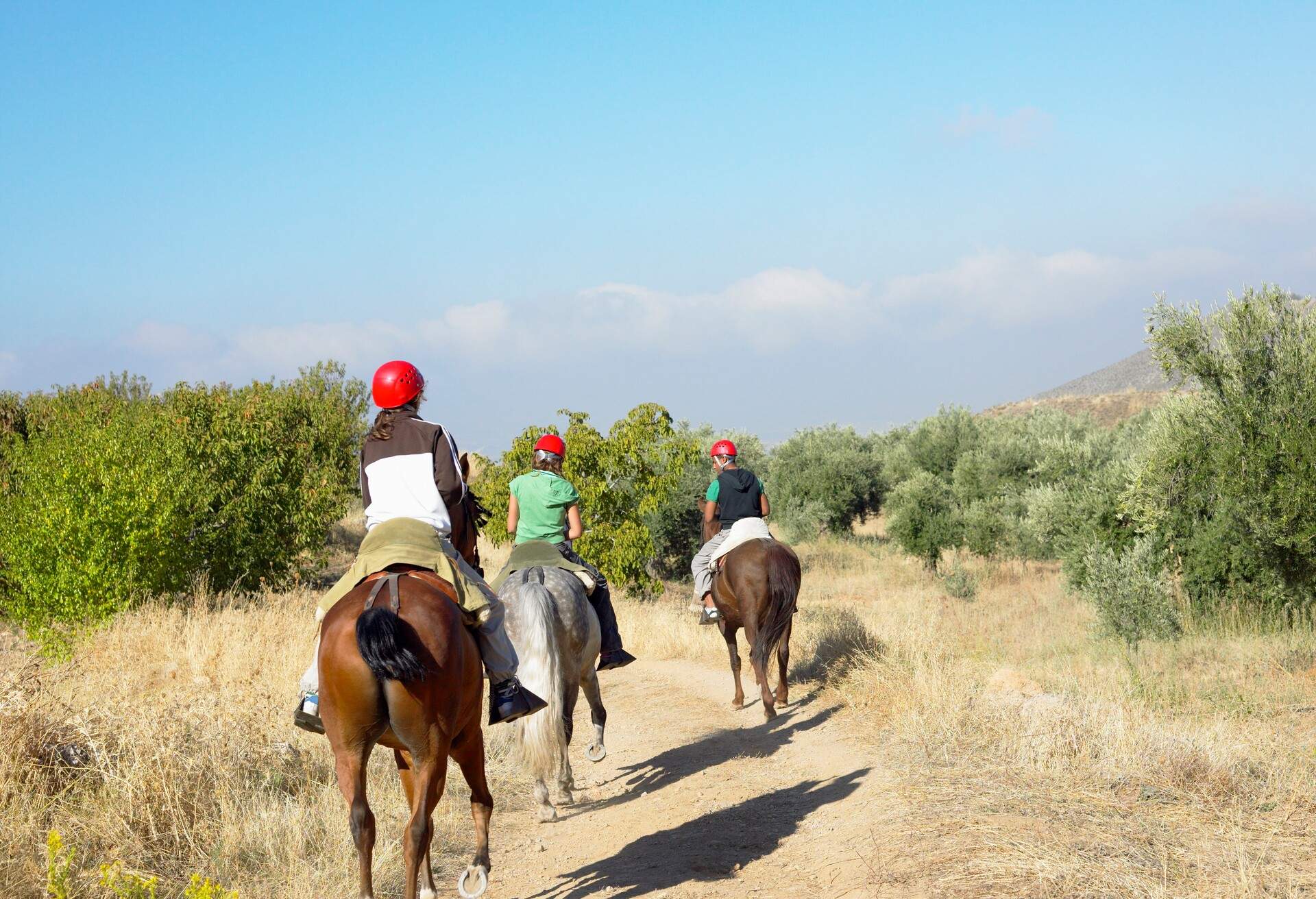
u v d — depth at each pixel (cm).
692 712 1072
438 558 494
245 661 1068
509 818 720
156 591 1504
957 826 568
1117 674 1026
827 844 606
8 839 521
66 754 632
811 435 4034
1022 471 2948
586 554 1995
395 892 547
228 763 670
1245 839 519
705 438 3906
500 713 525
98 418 2006
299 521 1819
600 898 546
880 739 834
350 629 424
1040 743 698
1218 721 779
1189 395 1480
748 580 976
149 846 563
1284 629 1334
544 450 778
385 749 815
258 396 2161
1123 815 565
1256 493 1363
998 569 2725
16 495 1569
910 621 1262
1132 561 1438
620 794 784
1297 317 1381
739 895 539
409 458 517
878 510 3994
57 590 1351
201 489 1634
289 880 527
